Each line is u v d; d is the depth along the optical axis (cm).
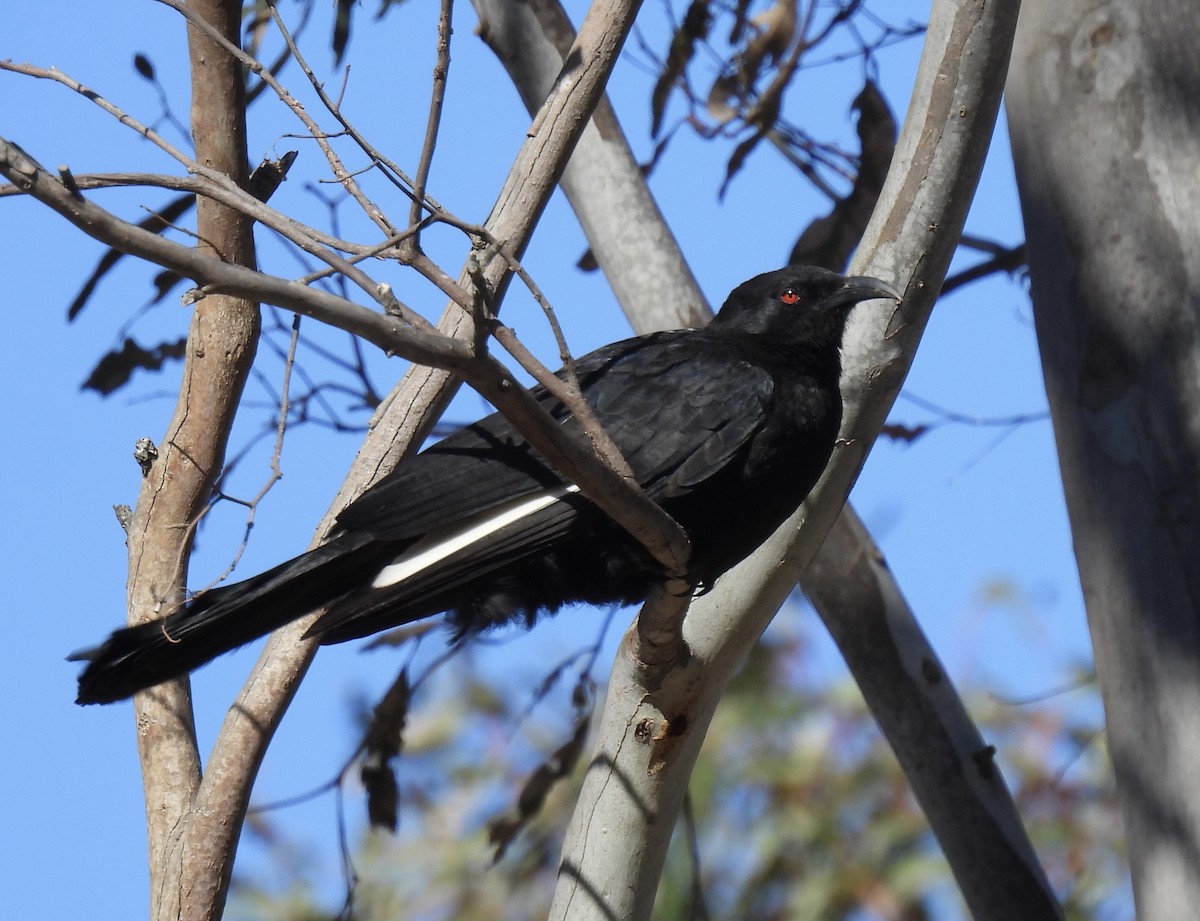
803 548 961
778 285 1008
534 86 1273
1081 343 877
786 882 1650
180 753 961
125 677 826
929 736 1131
